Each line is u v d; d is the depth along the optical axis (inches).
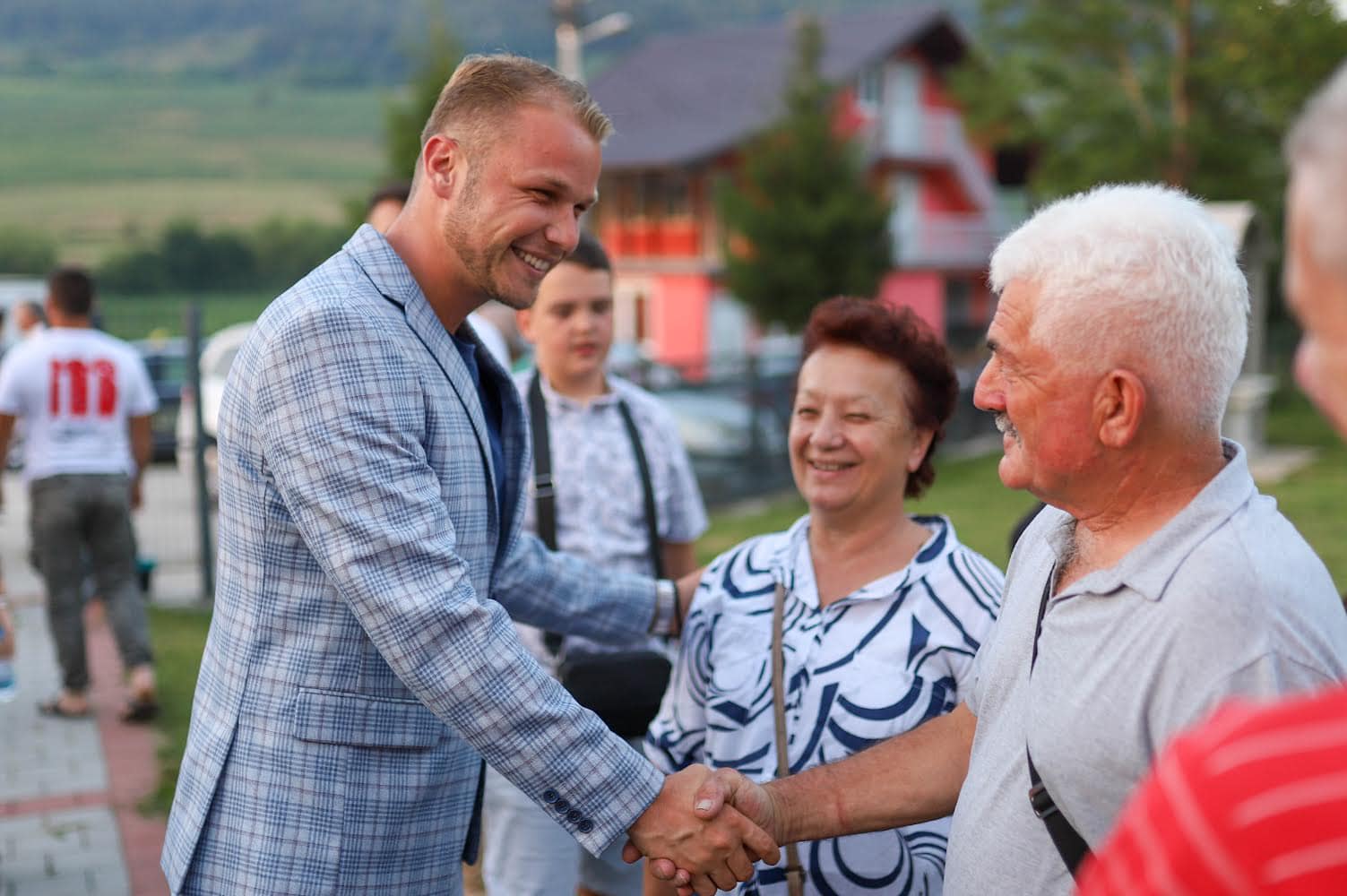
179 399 573.0
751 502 484.1
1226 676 49.1
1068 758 52.9
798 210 894.4
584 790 71.7
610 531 128.0
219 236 2432.3
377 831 73.4
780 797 73.2
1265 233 580.1
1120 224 53.1
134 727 218.1
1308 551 52.5
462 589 71.5
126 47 7111.2
